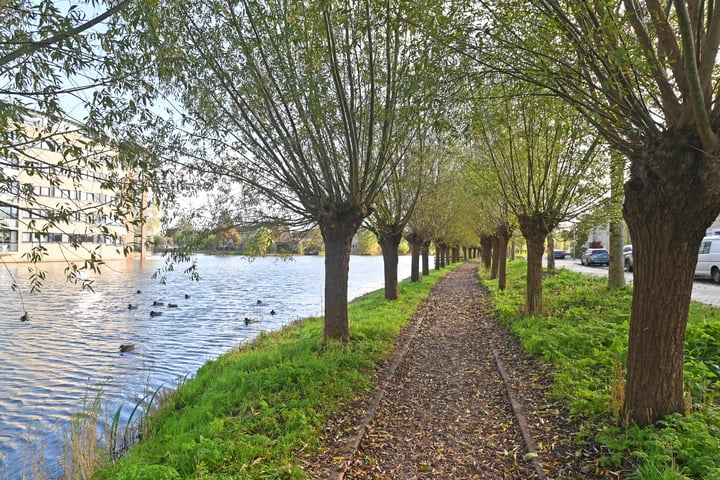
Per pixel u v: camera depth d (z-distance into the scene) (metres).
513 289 17.52
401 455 4.69
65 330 15.56
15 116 3.34
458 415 5.73
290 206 8.61
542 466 4.15
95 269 3.59
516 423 5.31
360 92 7.96
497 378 7.18
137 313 19.41
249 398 6.00
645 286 4.39
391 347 9.08
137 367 11.05
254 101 7.47
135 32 4.15
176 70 4.45
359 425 5.30
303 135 8.01
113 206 3.75
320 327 11.34
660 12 4.05
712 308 10.01
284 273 48.59
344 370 7.08
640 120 4.38
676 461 3.62
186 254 7.57
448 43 5.21
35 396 8.92
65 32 3.23
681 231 4.16
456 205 19.56
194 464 4.24
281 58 6.98
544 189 10.55
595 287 14.11
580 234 13.26
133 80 3.92
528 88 5.82
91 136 3.82
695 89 3.41
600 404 4.97
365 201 8.58
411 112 6.21
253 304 22.81
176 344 13.68
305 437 4.82
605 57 4.31
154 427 6.24
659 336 4.31
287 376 6.46
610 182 9.95
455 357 8.69
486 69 5.74
